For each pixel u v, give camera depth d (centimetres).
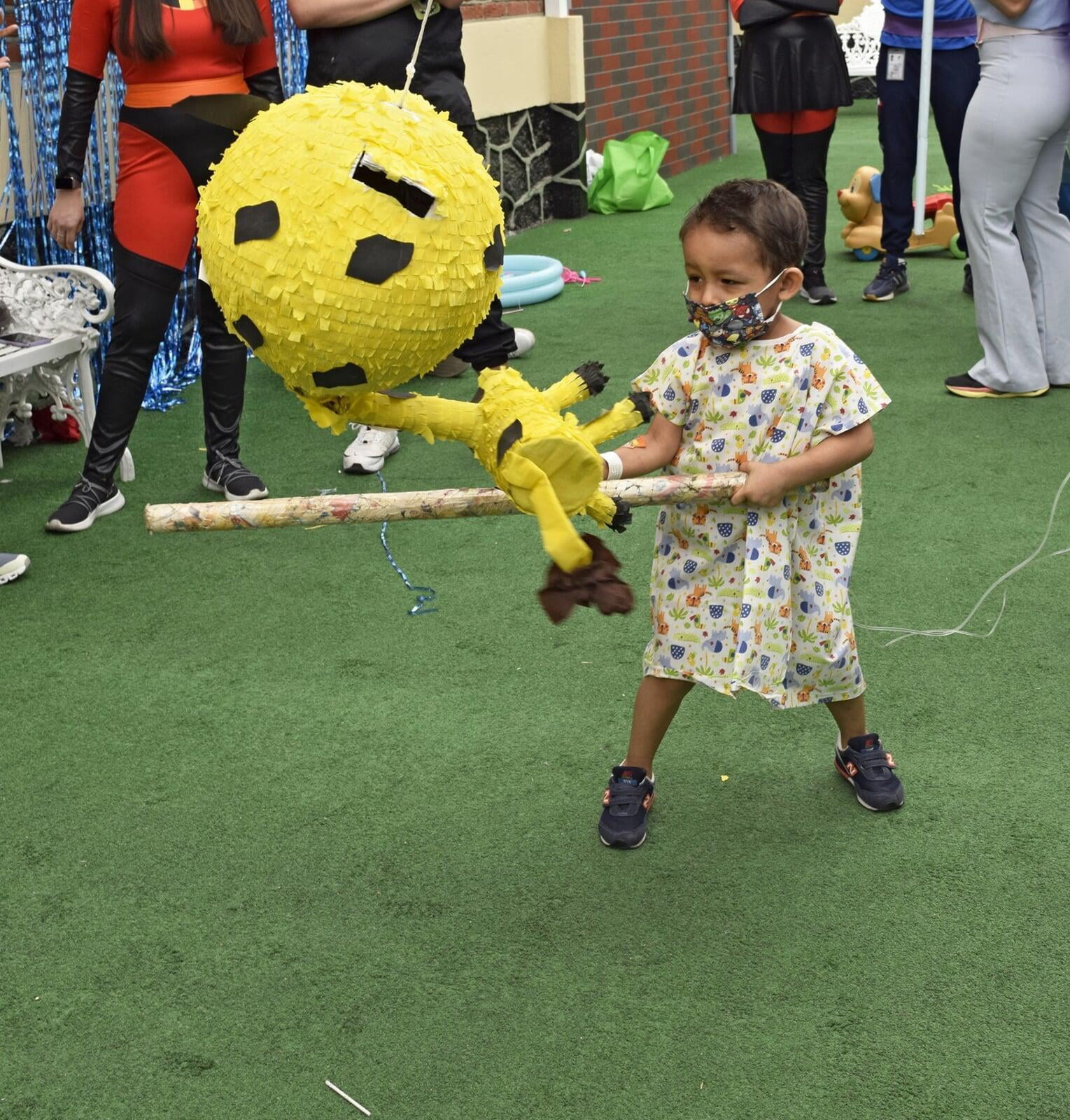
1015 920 219
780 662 229
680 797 255
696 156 1166
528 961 213
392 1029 199
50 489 427
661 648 234
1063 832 241
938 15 562
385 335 151
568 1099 185
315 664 311
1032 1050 191
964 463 425
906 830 243
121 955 217
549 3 874
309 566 364
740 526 225
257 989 208
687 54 1120
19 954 217
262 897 230
